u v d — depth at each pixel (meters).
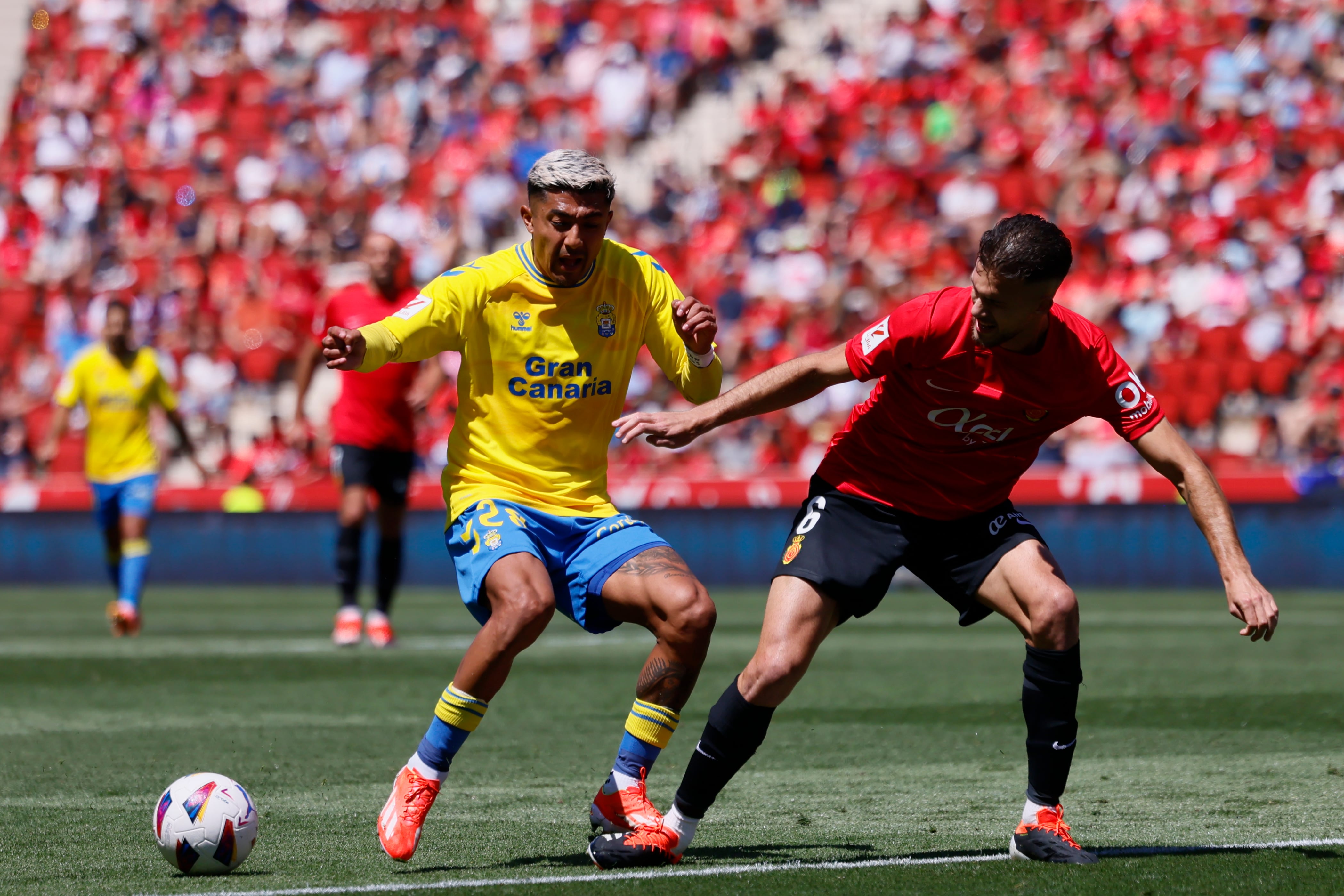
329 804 17.25
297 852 14.38
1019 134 76.44
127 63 89.00
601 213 14.45
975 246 72.75
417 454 38.16
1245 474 57.38
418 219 79.00
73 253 80.94
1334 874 12.95
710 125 82.75
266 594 61.88
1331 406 61.38
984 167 75.62
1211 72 75.56
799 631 13.76
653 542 14.95
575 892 12.36
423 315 14.54
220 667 34.00
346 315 36.44
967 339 13.32
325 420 73.06
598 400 15.24
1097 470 58.94
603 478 15.52
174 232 80.94
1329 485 56.72
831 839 15.05
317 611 52.59
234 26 89.50
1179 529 57.47
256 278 77.81
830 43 83.19
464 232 78.50
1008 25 80.75
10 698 28.55
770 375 13.72
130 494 41.41
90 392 41.16
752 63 84.00
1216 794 17.64
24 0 92.62
